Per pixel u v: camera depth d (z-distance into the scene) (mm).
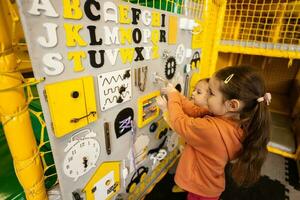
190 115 853
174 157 1251
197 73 1168
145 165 918
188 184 809
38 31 352
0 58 324
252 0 1429
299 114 1553
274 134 1524
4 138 695
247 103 646
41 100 393
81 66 452
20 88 363
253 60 2121
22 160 404
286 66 2043
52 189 504
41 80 379
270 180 1217
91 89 492
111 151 648
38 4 341
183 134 718
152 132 886
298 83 1817
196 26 975
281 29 1315
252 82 633
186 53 957
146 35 637
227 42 1354
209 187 784
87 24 438
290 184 1195
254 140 678
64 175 496
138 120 744
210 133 668
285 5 1244
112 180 698
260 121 656
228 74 664
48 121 417
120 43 543
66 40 405
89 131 530
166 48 776
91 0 432
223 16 1289
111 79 549
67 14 392
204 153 734
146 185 993
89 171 578
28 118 396
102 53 496
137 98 693
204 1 1025
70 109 452
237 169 755
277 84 2162
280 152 1408
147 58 678
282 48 1231
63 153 473
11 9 328
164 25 718
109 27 494
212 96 696
